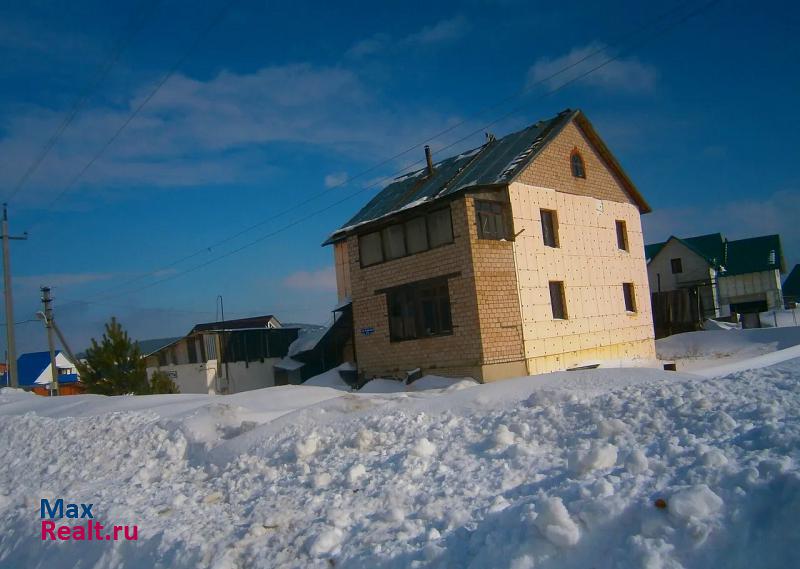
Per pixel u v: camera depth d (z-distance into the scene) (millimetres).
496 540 4309
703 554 3619
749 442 4852
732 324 37000
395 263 22047
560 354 21516
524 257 20953
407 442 7668
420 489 5973
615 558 3807
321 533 5270
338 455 7773
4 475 11477
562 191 22891
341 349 27969
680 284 46812
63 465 10961
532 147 22484
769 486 3818
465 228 19797
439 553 4484
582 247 23359
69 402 17344
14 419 15055
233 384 27422
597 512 4121
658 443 5461
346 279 28469
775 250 48062
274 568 5055
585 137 24531
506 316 20078
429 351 20797
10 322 28438
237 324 37531
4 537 7820
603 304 23844
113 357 22969
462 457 6664
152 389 23188
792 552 3408
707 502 3832
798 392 6078
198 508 6980
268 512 6219
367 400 10008
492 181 20766
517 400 9031
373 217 23609
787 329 28266
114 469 10062
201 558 5422
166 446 10258
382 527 5277
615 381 9695
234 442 9414
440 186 22797
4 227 28609
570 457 5383
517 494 5285
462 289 19891
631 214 26125
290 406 13375
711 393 6488
